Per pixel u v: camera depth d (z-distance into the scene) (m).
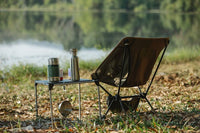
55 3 72.44
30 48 24.69
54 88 5.67
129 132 2.96
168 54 9.74
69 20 70.94
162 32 35.50
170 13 56.81
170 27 47.94
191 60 9.70
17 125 3.28
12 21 67.56
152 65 3.52
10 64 8.23
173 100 4.40
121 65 3.33
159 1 59.81
